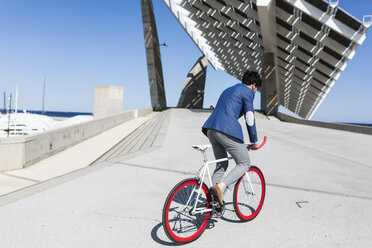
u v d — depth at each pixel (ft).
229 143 9.04
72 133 27.40
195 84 222.69
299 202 12.17
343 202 12.30
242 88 9.29
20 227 8.98
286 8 78.43
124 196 12.25
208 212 8.85
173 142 29.58
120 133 39.19
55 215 10.00
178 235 8.07
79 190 12.94
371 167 19.74
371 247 8.25
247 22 98.48
